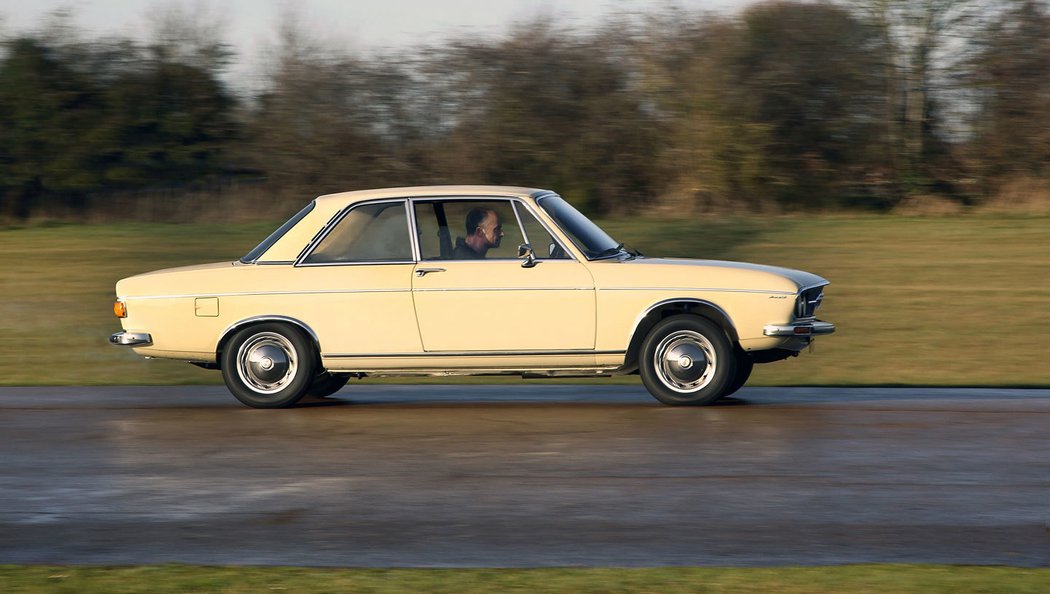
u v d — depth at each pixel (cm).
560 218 2100
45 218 7775
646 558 1221
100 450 1797
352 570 1161
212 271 2138
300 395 2120
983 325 3306
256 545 1289
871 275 4434
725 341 2034
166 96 7819
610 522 1358
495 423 1956
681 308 2058
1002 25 7031
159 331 2123
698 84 7062
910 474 1568
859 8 7162
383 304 2070
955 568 1143
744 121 7031
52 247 5953
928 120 7162
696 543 1273
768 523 1347
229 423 2002
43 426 2002
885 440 1775
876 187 7131
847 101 7131
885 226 6197
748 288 2027
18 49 7825
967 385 2422
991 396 2202
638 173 7181
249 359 2122
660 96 7125
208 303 2106
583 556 1230
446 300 2059
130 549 1285
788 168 7125
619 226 6425
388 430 1912
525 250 2052
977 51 7056
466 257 2086
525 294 2047
